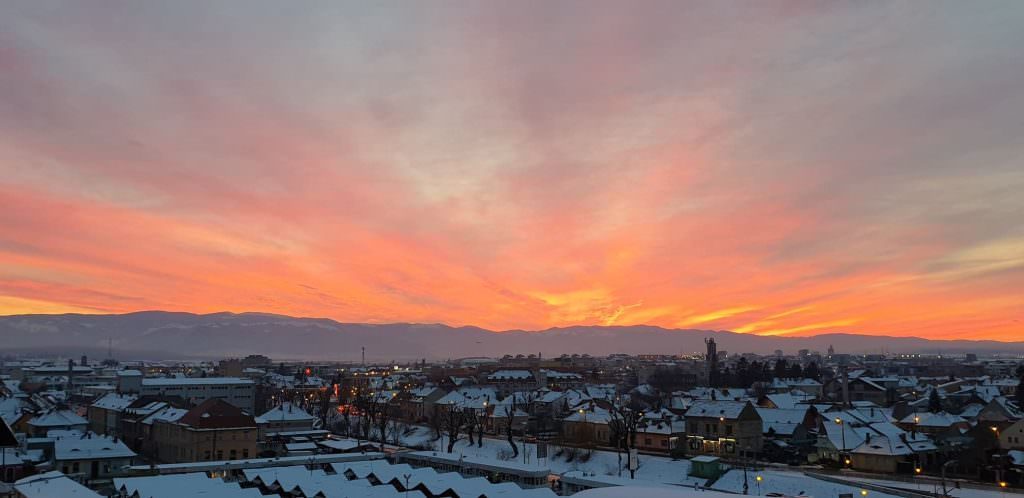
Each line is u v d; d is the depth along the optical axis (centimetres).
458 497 10281
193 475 11056
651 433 16575
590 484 12319
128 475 12431
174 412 16638
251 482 11944
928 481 12038
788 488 11775
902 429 16225
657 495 5056
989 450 13288
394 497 10350
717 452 15475
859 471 13238
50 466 13400
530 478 12494
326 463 13762
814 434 16025
